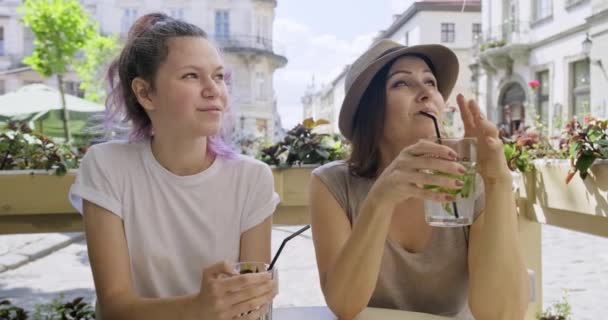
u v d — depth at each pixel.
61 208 2.33
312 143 2.62
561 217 2.09
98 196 1.37
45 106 9.98
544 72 17.91
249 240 1.50
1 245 6.67
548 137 2.61
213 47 1.38
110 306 1.29
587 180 1.88
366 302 1.25
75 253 6.50
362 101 1.49
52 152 2.47
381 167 1.52
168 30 1.34
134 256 1.42
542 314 2.50
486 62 20.11
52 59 11.57
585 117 2.24
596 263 5.45
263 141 4.26
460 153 1.08
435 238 1.43
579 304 3.97
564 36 16.34
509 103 19.95
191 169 1.46
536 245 2.39
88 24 12.38
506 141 2.50
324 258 1.43
